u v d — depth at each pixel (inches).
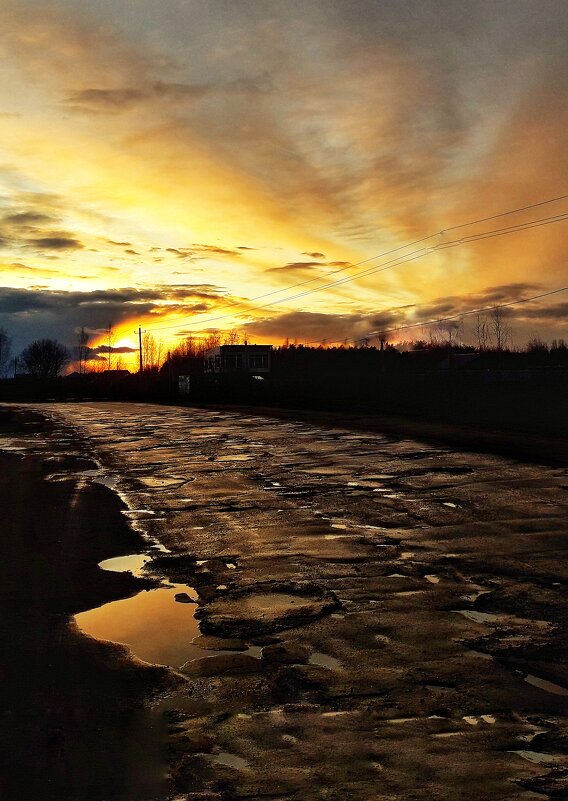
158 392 2851.9
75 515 463.8
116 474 652.1
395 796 141.7
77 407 2017.7
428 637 230.2
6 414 1754.4
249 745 163.8
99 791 147.5
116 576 320.2
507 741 162.4
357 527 398.9
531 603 261.0
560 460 600.1
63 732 173.2
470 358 3115.2
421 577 299.6
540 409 1219.2
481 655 213.9
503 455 649.6
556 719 172.6
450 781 146.6
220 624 252.1
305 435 948.0
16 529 423.8
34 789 148.7
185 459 743.7
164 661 219.0
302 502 479.5
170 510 471.2
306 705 183.8
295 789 145.3
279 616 257.4
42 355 6028.5
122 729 173.9
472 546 346.0
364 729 169.6
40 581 313.9
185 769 154.7
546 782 145.6
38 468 711.1
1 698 193.9
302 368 3334.2
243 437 957.8
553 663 206.7
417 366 3371.1
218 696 191.3
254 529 404.2
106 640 239.3
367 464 644.7
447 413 1226.0
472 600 267.1
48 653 228.1
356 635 234.5
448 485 516.1
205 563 337.4
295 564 327.6
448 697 185.8
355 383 1964.8
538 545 342.6
